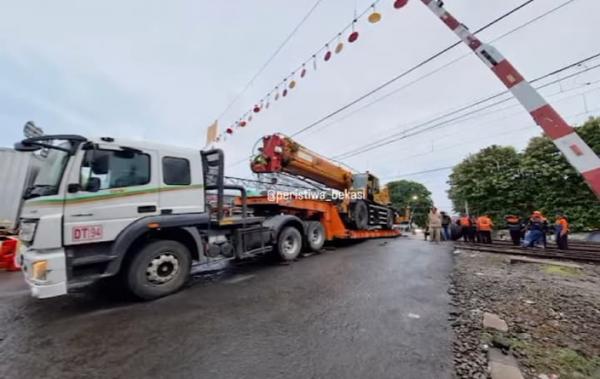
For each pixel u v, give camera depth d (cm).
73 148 346
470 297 388
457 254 787
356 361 226
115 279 457
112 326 297
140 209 390
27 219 344
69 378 207
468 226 1200
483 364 221
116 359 232
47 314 334
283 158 710
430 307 349
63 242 328
